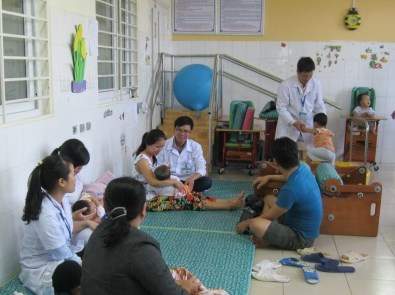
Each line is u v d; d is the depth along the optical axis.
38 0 2.92
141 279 1.53
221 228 3.65
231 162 5.90
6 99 2.75
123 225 1.57
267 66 6.46
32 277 2.50
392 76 6.34
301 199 3.22
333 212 3.63
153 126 5.79
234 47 6.46
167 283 1.55
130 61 4.95
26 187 2.79
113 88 4.54
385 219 4.06
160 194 4.13
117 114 4.50
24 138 2.74
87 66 3.71
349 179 4.10
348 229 3.64
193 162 4.41
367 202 3.59
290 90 4.71
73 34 3.40
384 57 6.30
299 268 3.04
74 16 3.42
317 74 6.43
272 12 6.34
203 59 6.53
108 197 1.65
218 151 5.94
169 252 3.17
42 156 2.97
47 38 2.98
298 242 3.30
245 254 3.17
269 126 5.81
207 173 5.48
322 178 3.66
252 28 6.38
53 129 3.12
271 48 6.41
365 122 5.54
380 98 6.41
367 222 3.62
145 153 4.16
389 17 6.22
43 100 3.05
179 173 4.39
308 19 6.32
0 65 2.50
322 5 6.27
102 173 4.12
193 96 5.64
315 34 6.34
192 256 3.12
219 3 6.37
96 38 3.86
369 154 6.06
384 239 3.58
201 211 4.07
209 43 6.49
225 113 6.60
